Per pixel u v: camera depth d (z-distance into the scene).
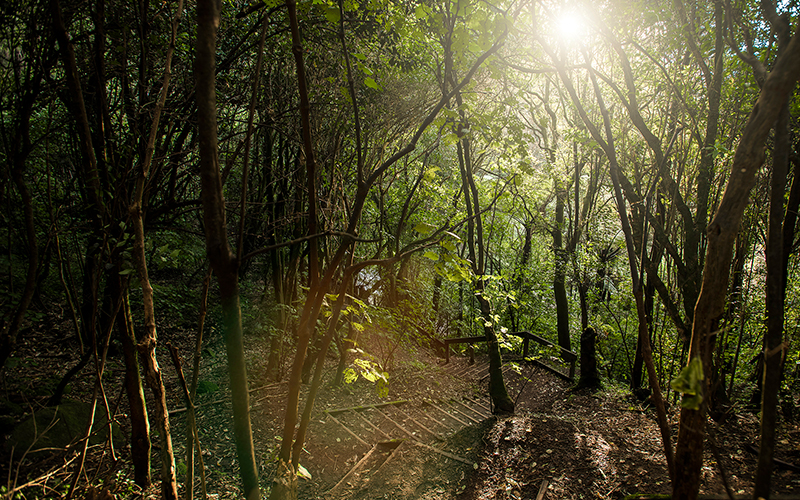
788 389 4.57
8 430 3.69
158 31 4.20
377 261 2.46
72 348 5.93
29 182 4.64
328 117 5.46
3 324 2.80
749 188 1.66
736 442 3.98
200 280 10.58
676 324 4.73
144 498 3.44
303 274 7.73
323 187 5.79
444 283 11.32
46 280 6.80
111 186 2.97
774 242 1.68
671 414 5.07
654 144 4.65
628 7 4.31
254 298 10.28
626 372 9.16
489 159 8.59
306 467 4.54
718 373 4.48
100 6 3.05
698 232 4.77
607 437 4.52
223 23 4.54
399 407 6.29
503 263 13.48
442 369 8.47
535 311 11.95
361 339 7.80
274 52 4.99
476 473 4.17
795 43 1.53
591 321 10.59
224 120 5.36
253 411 5.54
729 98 4.63
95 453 3.89
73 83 2.70
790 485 3.05
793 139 4.00
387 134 6.04
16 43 3.17
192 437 2.49
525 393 7.34
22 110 2.99
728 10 3.46
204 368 6.80
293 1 2.01
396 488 4.08
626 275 9.93
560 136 9.64
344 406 6.02
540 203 11.47
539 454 4.28
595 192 10.23
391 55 5.06
